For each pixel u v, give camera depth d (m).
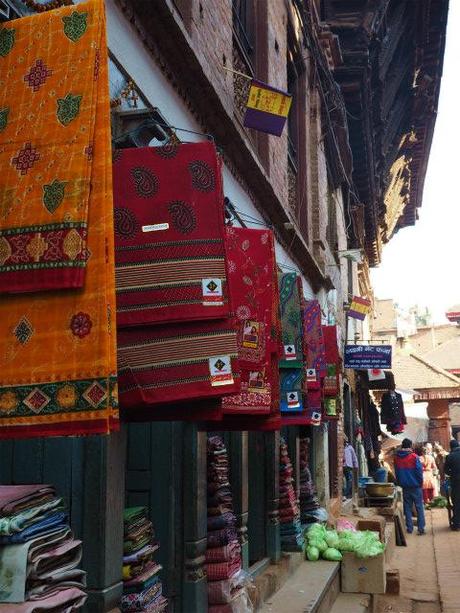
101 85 2.50
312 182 10.73
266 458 6.29
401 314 53.97
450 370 40.91
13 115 2.56
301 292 5.86
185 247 3.07
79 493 3.04
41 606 2.26
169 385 3.03
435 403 29.16
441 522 15.66
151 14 4.28
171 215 3.09
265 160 7.50
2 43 2.66
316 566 6.79
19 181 2.47
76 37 2.57
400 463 13.86
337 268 13.93
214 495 4.56
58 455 3.12
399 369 29.70
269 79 7.57
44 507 2.45
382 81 13.88
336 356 8.73
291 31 9.26
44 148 2.48
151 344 3.06
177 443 4.14
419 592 8.32
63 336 2.35
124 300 3.05
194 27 5.02
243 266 4.45
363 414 18.19
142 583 3.31
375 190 17.55
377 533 8.43
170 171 3.12
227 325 3.07
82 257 2.35
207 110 5.38
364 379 16.75
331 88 10.87
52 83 2.55
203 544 4.15
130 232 3.09
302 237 9.40
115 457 3.08
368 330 27.77
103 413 2.28
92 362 2.31
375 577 7.03
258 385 4.27
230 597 4.35
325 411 8.61
